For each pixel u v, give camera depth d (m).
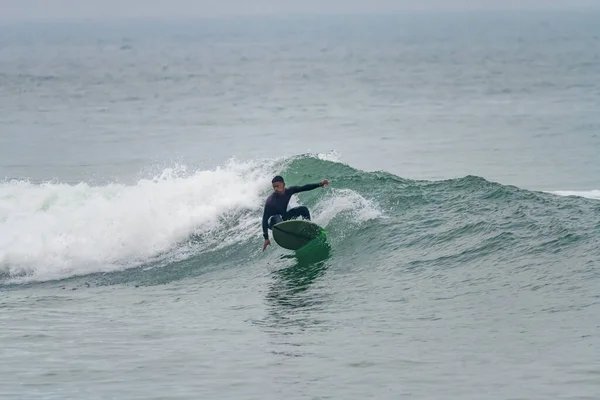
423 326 37.47
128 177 105.38
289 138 140.75
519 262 44.53
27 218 57.59
